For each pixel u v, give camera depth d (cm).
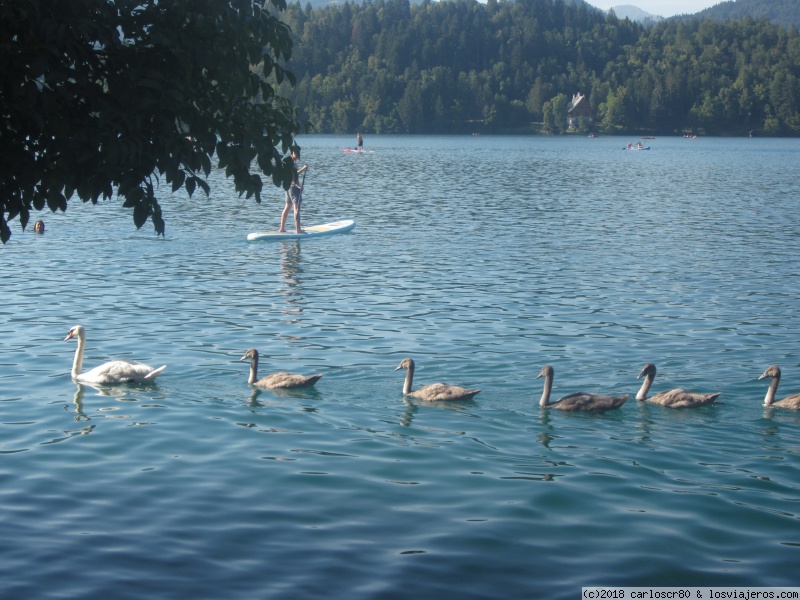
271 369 1927
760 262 3397
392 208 5319
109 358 2005
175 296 2691
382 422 1599
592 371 1936
